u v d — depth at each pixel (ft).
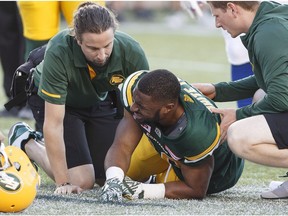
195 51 165.68
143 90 41.75
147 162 48.52
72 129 51.42
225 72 127.65
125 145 45.29
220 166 46.68
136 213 41.06
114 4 214.28
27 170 40.57
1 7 83.56
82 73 47.57
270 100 43.45
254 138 44.01
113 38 44.80
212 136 43.62
